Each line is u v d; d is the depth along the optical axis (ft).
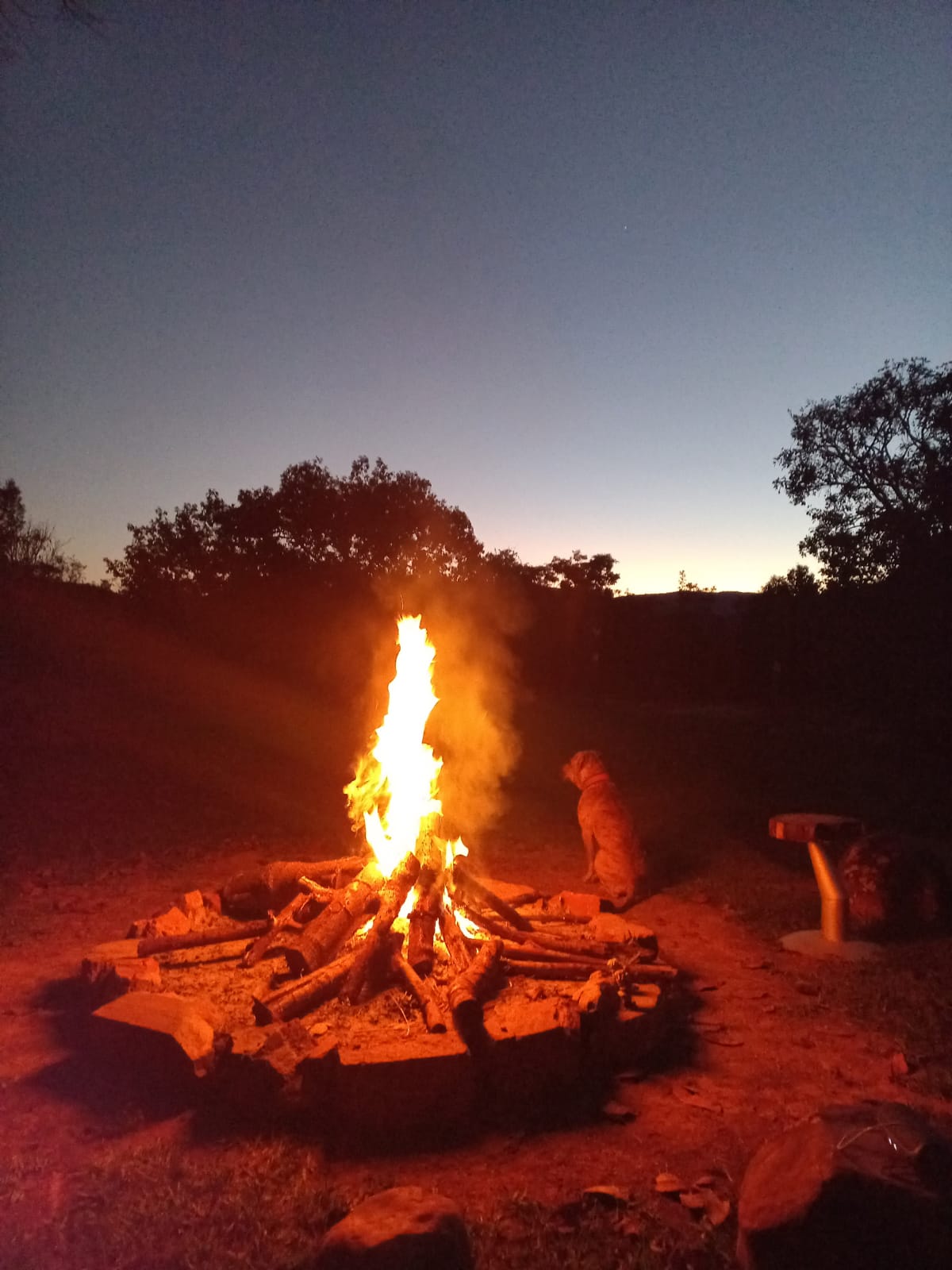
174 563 89.76
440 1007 14.82
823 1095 14.48
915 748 63.98
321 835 35.04
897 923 23.54
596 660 134.10
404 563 95.50
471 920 19.33
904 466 69.15
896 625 64.64
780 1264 9.08
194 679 80.12
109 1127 13.21
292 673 86.58
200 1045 14.01
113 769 47.32
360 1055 13.15
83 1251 10.30
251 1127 13.08
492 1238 10.52
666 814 41.55
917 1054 15.88
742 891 27.43
